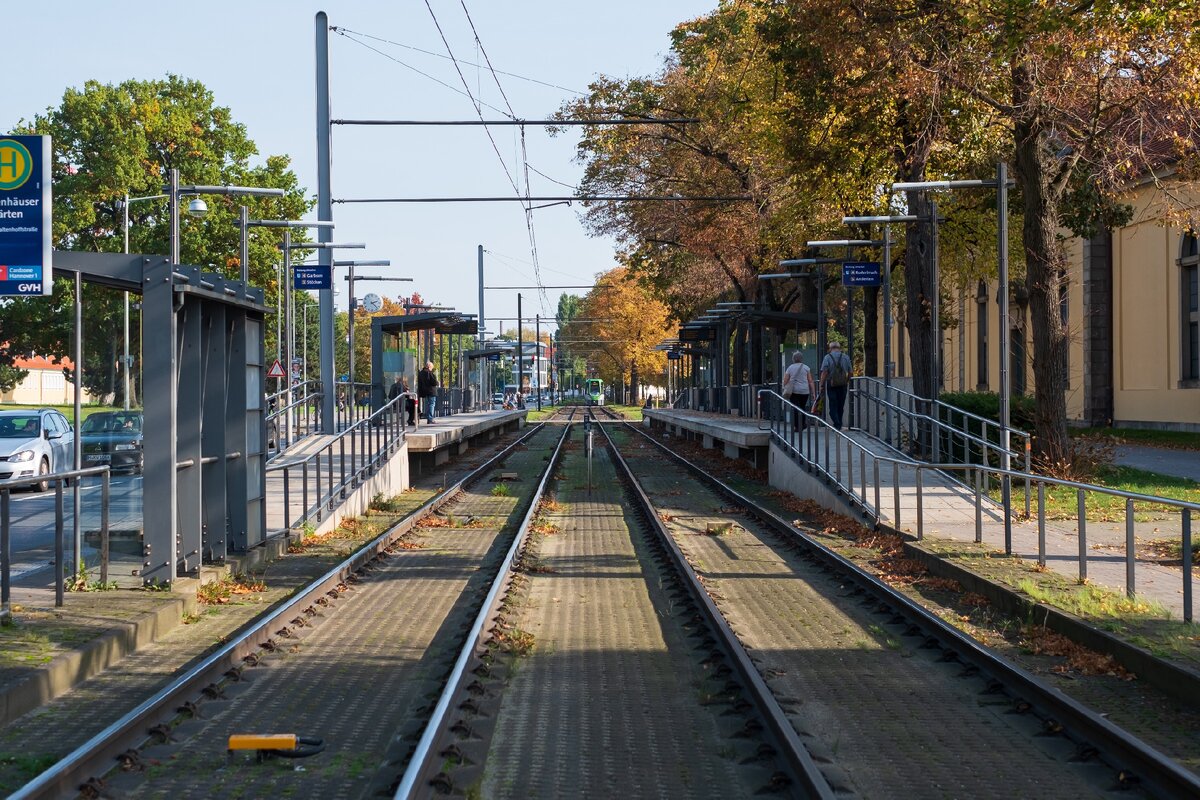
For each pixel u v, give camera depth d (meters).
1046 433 22.19
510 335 181.12
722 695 7.93
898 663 9.11
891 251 35.38
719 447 39.50
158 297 11.17
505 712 7.57
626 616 11.08
